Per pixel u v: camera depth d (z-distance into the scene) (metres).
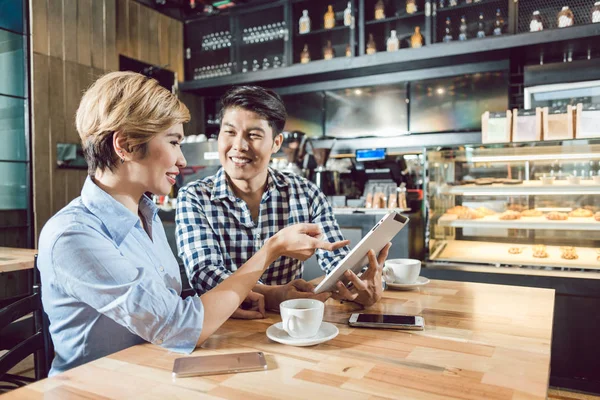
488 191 2.69
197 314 0.89
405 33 4.52
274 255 1.04
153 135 0.92
